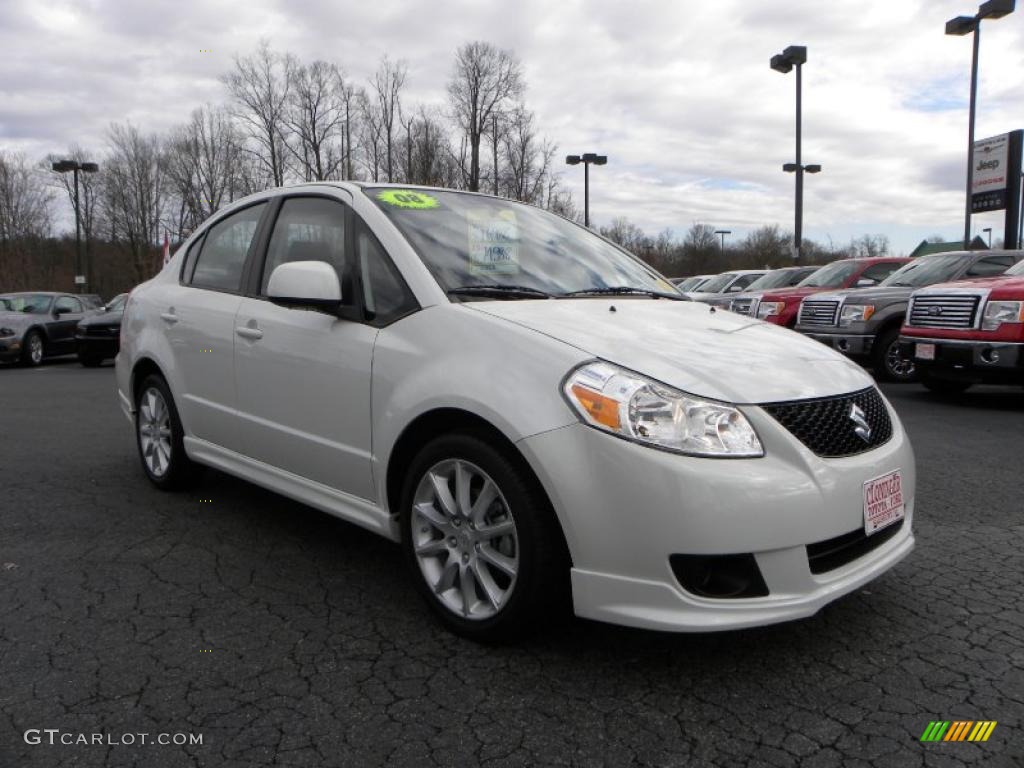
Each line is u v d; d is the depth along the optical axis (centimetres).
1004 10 1836
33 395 998
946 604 316
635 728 230
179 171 4788
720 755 218
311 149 4078
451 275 320
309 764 214
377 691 250
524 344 269
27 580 340
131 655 273
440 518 288
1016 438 648
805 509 243
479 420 272
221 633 290
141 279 5475
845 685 254
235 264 416
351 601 319
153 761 215
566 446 246
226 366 393
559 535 258
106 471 535
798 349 302
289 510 441
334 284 318
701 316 335
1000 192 2150
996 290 762
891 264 1263
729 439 242
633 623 241
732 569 243
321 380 332
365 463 313
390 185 372
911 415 765
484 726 231
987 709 240
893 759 216
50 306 1725
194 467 465
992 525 417
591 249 408
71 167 3841
